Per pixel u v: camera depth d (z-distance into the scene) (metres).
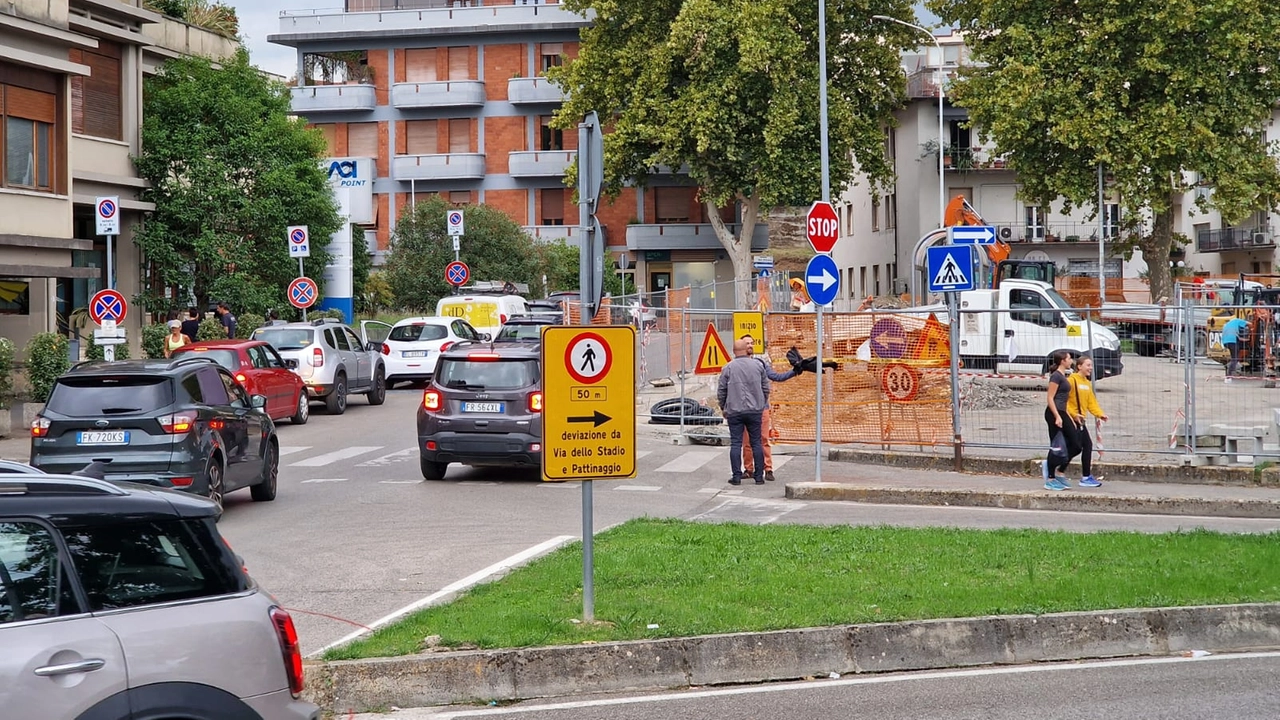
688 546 11.59
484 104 68.19
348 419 27.50
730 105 53.03
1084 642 8.68
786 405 20.86
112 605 4.66
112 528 4.75
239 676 4.82
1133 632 8.75
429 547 12.43
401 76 68.75
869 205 74.50
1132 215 42.22
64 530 4.65
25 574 4.55
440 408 17.48
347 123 68.88
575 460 8.56
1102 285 44.06
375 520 14.30
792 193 53.12
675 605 9.07
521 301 40.47
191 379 14.44
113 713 4.52
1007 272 44.94
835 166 53.62
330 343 28.72
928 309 19.78
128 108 36.94
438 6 71.25
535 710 7.38
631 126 53.91
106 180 35.41
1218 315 21.78
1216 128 42.16
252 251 38.91
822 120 30.17
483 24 67.19
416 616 8.89
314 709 5.13
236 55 40.56
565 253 64.75
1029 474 18.20
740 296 54.44
